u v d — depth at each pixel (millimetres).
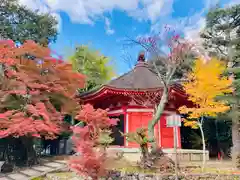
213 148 20922
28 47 12211
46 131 11891
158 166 9945
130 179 9367
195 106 15117
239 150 15188
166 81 11586
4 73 12695
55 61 12852
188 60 16078
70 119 18562
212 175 9672
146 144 10484
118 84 16047
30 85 11977
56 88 12539
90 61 29438
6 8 23781
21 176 10969
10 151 13961
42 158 15492
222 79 13078
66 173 11000
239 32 18766
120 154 10180
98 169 8383
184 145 21281
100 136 9172
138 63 18156
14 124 10688
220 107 12383
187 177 9375
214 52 18625
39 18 26062
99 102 17109
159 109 11070
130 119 15000
